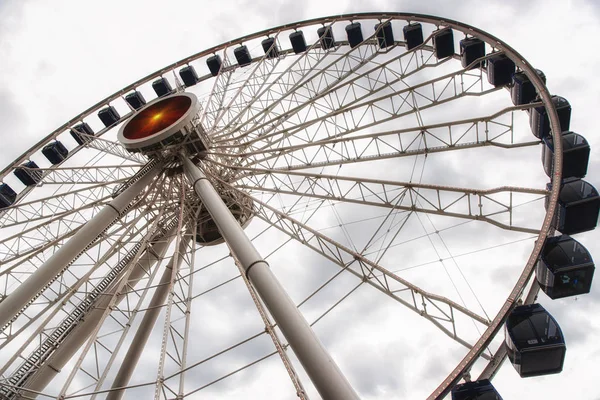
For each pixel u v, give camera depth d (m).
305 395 11.80
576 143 18.02
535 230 15.56
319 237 17.73
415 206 17.98
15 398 16.91
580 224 16.22
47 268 17.83
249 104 25.67
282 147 21.73
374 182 18.59
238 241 14.93
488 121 19.02
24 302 17.09
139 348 21.25
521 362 13.34
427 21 25.75
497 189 16.30
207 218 25.28
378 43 28.14
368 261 16.22
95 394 14.12
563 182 16.64
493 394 12.63
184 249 23.00
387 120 21.41
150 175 21.83
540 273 15.30
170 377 14.20
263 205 20.09
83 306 19.41
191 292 18.08
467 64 24.64
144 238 19.83
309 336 11.59
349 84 22.78
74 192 24.08
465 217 17.14
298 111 23.31
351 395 10.46
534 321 13.48
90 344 15.59
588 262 14.41
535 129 19.64
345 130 21.98
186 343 16.20
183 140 22.17
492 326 12.85
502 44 21.81
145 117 23.48
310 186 20.28
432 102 20.95
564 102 19.73
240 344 14.27
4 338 18.22
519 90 21.02
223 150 24.50
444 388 11.96
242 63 33.59
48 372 18.14
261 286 13.08
